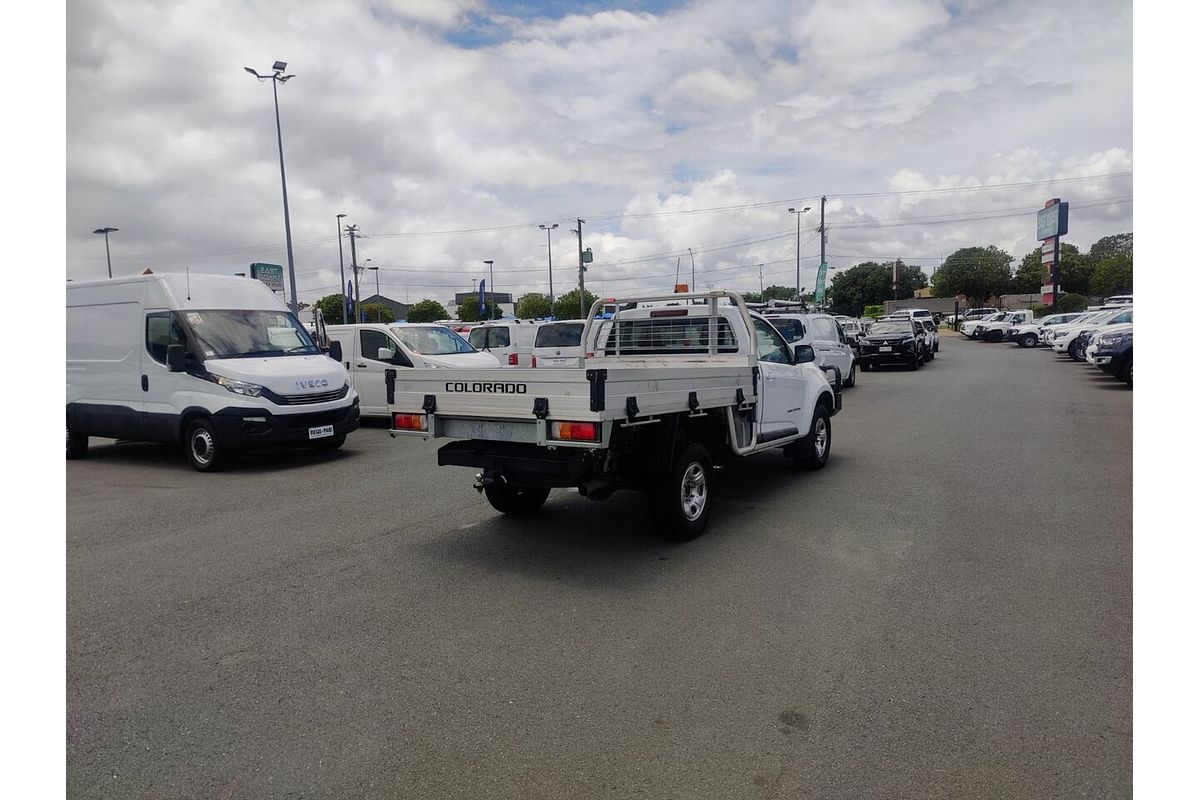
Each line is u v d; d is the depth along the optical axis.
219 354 9.95
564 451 5.48
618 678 3.77
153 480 9.27
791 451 8.55
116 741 3.26
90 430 10.93
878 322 27.81
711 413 6.57
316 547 6.13
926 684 3.64
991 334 50.91
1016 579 5.04
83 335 10.98
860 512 6.86
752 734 3.24
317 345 11.78
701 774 2.96
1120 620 4.33
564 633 4.33
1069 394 16.61
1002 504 7.04
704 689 3.64
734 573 5.30
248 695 3.66
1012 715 3.34
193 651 4.17
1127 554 5.52
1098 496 7.27
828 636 4.21
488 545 6.09
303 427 9.90
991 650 3.99
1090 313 33.03
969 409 14.34
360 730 3.33
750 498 7.47
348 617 4.62
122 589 5.19
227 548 6.16
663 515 5.91
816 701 3.50
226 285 10.82
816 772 2.96
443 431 5.95
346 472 9.48
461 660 4.01
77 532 6.74
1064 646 4.01
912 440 10.83
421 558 5.78
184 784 2.96
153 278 10.34
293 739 3.27
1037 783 2.86
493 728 3.33
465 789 2.90
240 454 11.10
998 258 96.75
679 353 7.70
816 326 16.89
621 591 4.98
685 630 4.34
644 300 7.66
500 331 17.95
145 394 10.31
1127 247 106.75
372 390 13.77
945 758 3.03
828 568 5.35
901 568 5.31
